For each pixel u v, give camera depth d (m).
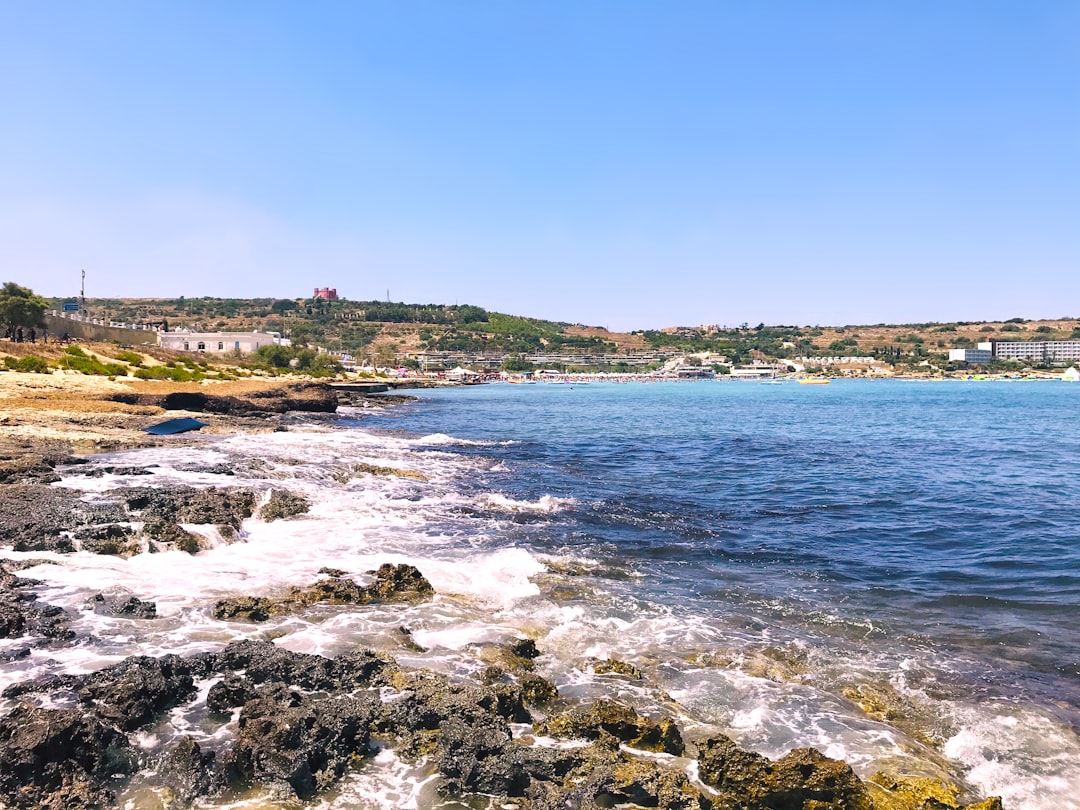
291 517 21.61
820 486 31.98
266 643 10.98
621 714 9.46
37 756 7.54
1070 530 23.58
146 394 52.00
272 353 153.50
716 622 14.27
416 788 8.05
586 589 16.03
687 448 47.09
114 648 11.09
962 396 145.38
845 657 12.77
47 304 96.88
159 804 7.53
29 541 16.05
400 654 11.57
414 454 38.34
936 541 21.92
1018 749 9.84
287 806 7.61
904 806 8.09
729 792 8.38
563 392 172.38
